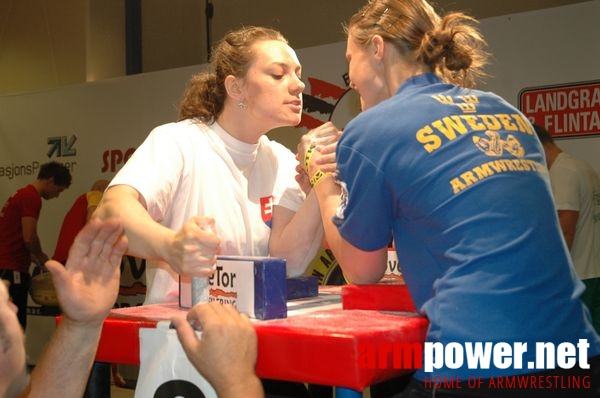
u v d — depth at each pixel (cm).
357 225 115
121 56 546
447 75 127
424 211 106
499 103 118
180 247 109
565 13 315
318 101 380
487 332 97
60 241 463
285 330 100
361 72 129
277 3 522
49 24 545
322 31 505
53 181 469
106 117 460
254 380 96
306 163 142
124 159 454
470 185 105
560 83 316
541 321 100
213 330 96
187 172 154
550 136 319
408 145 108
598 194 312
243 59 158
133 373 411
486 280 100
